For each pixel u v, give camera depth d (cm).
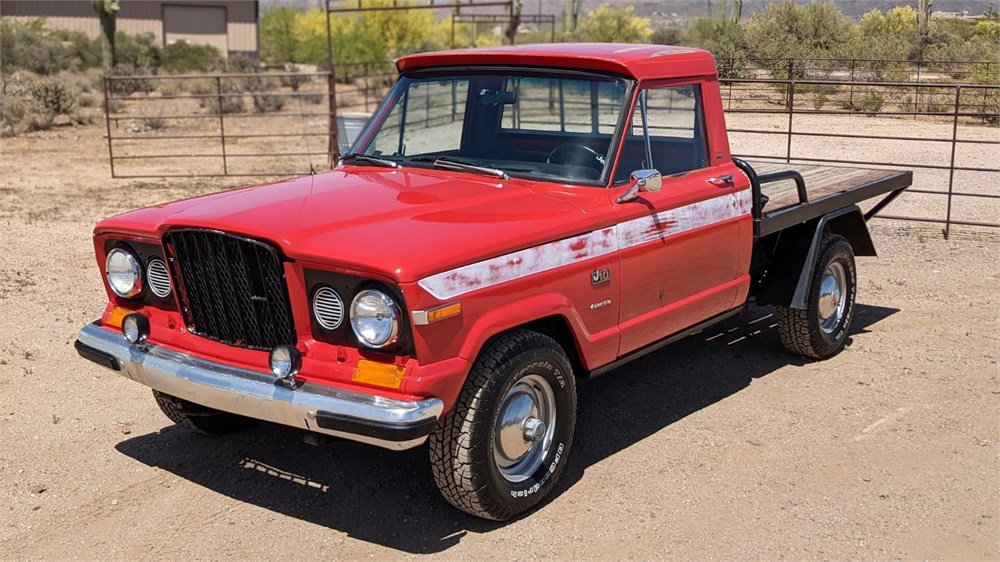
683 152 555
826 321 691
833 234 689
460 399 419
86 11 4925
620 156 504
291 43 5762
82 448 537
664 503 474
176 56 4350
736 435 556
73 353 696
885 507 470
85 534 444
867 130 1802
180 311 461
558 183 504
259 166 1734
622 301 502
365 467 515
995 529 449
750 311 819
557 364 457
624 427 569
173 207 480
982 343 720
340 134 1552
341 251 397
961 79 1875
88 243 1067
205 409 539
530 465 464
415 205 458
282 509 469
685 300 553
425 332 391
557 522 455
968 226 1142
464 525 453
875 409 595
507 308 428
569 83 526
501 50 549
